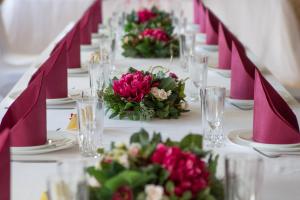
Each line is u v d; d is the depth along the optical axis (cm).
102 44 369
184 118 250
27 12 776
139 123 241
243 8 774
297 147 206
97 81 284
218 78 341
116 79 257
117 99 246
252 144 209
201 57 279
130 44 407
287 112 223
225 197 137
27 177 181
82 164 128
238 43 360
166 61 394
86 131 200
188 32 432
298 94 465
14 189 171
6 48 702
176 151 137
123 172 131
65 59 272
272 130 208
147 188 129
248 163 133
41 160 196
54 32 786
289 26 743
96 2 559
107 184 132
